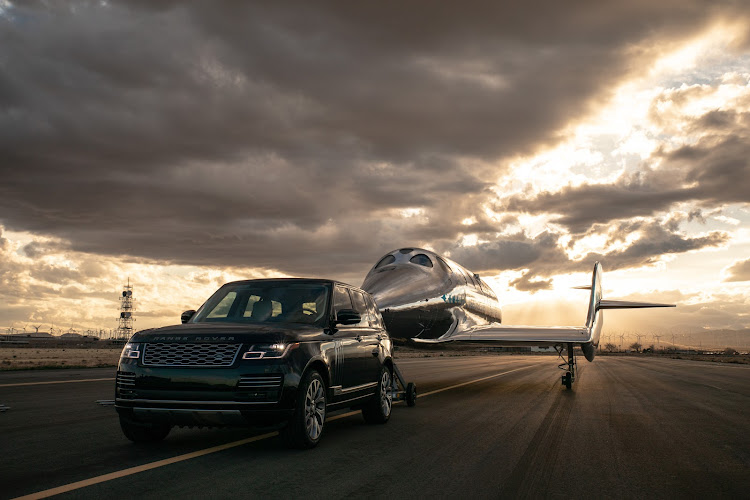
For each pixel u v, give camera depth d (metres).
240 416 6.32
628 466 6.40
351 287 9.24
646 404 13.27
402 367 33.34
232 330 6.75
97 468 5.88
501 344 19.44
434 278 19.09
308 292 8.29
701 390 17.86
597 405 12.87
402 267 19.12
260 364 6.42
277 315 7.89
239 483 5.32
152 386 6.47
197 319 7.98
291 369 6.59
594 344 20.48
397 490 5.17
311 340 7.17
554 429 9.08
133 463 6.13
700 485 5.59
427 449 7.18
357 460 6.44
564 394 15.70
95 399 12.52
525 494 5.14
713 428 9.47
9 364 30.81
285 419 6.53
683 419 10.59
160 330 7.00
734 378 25.41
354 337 8.48
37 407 11.07
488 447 7.39
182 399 6.37
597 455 7.00
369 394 8.95
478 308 21.73
